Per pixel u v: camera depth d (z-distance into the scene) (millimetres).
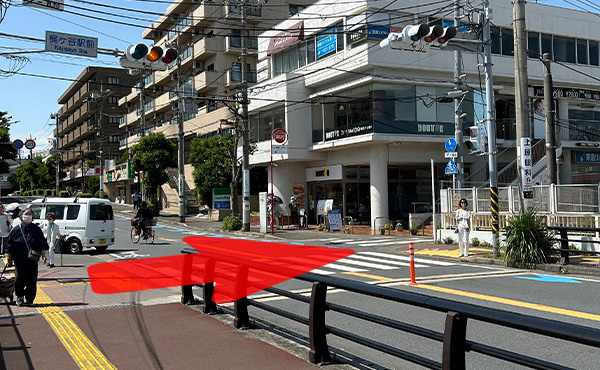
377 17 25031
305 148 29375
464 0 20859
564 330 2654
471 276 12133
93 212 18047
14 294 9641
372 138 24625
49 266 13820
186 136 45469
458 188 19688
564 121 30891
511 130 28859
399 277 11953
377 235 24719
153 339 6305
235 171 30250
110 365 5309
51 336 6527
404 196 29109
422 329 3740
